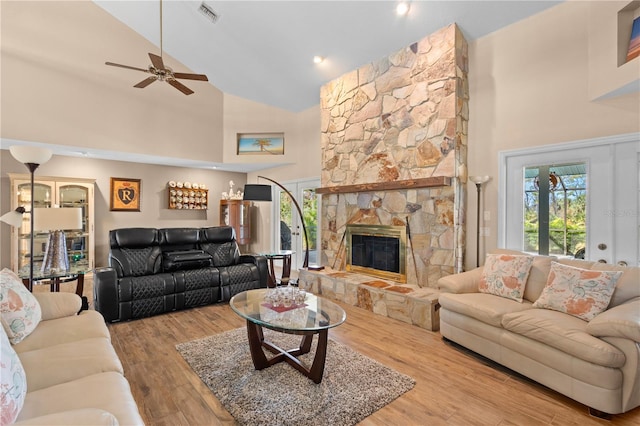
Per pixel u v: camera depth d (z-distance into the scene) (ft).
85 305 11.12
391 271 14.03
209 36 15.83
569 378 6.60
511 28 11.36
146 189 21.76
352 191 15.24
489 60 12.00
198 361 8.39
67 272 10.79
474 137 12.44
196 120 20.27
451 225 11.85
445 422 6.10
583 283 7.63
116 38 16.97
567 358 6.63
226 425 5.98
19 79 14.42
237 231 23.56
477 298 9.12
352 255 15.83
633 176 9.03
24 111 14.51
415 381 7.52
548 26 10.48
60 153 17.78
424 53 12.76
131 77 17.61
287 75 17.42
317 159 19.95
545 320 7.20
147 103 18.25
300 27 13.42
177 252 13.93
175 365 8.23
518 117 11.23
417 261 12.96
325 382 7.39
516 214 11.44
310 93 18.71
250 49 15.90
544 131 10.60
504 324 7.83
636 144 8.96
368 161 15.05
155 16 15.55
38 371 5.08
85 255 18.81
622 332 6.00
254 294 9.76
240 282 14.51
